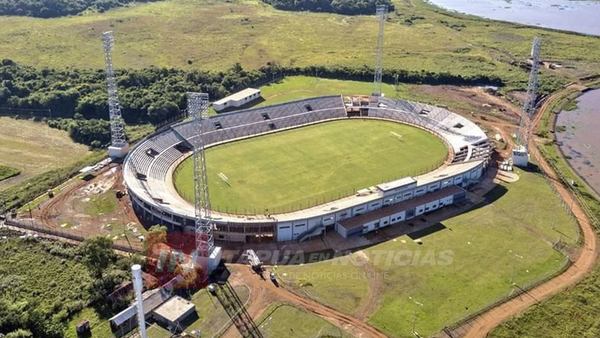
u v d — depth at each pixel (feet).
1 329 416.46
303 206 614.75
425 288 480.23
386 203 605.73
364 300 465.06
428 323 438.40
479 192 654.94
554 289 481.87
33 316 425.69
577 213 609.83
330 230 573.33
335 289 479.00
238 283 487.61
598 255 532.32
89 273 494.59
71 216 597.93
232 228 548.31
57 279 490.90
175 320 433.07
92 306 459.73
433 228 577.84
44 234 561.43
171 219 565.94
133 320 438.81
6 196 640.99
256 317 444.96
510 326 436.76
